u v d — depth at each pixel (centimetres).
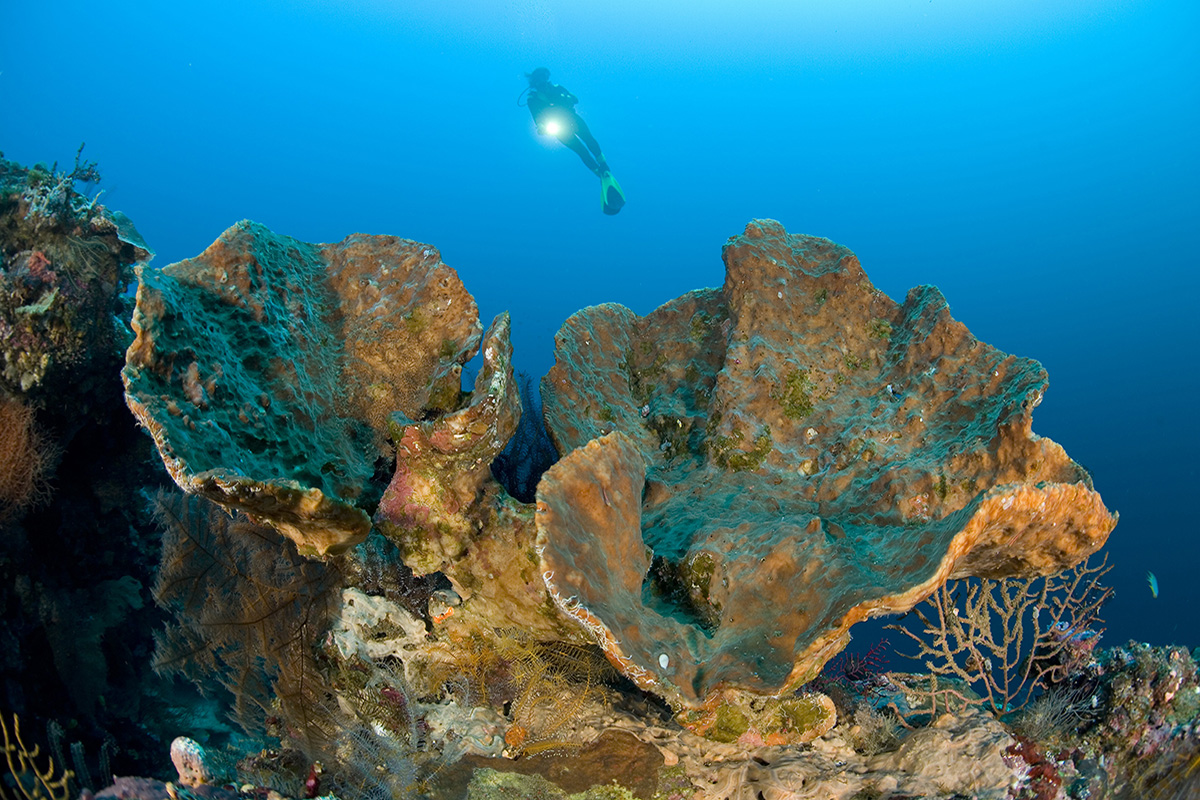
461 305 286
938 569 195
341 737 249
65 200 378
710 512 296
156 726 434
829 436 315
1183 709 265
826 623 206
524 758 240
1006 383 284
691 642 223
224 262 259
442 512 241
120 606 429
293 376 258
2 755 309
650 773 237
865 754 266
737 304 349
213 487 182
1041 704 278
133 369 204
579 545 205
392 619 263
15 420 355
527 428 372
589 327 355
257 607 270
